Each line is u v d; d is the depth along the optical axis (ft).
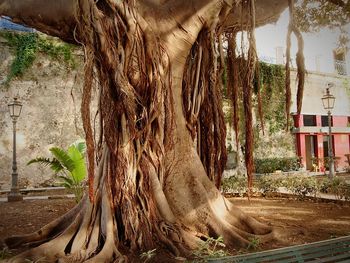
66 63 57.98
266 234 19.97
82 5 16.17
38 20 19.01
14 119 45.03
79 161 35.29
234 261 10.75
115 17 17.75
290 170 74.02
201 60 22.33
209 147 22.82
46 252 16.58
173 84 20.70
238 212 20.76
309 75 85.51
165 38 20.31
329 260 11.11
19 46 55.42
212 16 21.12
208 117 22.82
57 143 56.54
